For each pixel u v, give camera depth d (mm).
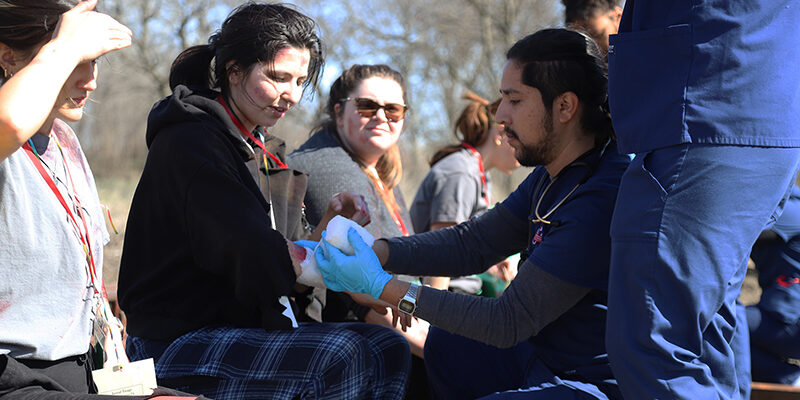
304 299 2664
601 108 2193
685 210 1827
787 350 2740
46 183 1768
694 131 1838
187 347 2271
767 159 1833
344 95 3336
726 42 1818
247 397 2232
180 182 2207
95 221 1987
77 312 1818
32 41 1682
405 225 3559
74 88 1753
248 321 2357
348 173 3080
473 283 3797
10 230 1676
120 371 1963
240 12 2430
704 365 1868
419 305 2158
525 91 2197
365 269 2178
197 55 2510
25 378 1688
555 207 2193
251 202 2211
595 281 2092
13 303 1705
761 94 1822
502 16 13922
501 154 3967
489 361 2615
